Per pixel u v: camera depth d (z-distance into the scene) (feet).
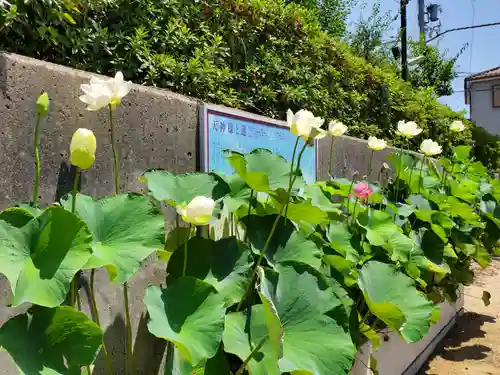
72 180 4.52
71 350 3.43
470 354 11.21
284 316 4.65
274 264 5.05
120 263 3.89
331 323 4.69
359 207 8.11
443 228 10.16
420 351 10.58
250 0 9.61
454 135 20.52
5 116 3.92
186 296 4.18
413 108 16.40
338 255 6.66
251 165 5.58
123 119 5.11
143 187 5.32
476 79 57.88
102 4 6.27
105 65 6.19
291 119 4.97
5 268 3.16
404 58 25.43
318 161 9.41
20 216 3.37
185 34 7.54
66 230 3.49
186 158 5.96
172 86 6.87
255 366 4.32
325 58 12.16
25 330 3.30
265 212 5.61
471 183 13.41
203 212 4.01
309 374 4.06
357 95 12.92
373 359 7.27
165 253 5.21
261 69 9.45
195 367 4.33
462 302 14.49
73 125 4.54
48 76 4.31
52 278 3.34
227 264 4.89
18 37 5.21
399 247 7.88
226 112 6.59
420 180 11.32
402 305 6.25
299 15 11.31
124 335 4.99
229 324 4.51
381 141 9.30
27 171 4.09
